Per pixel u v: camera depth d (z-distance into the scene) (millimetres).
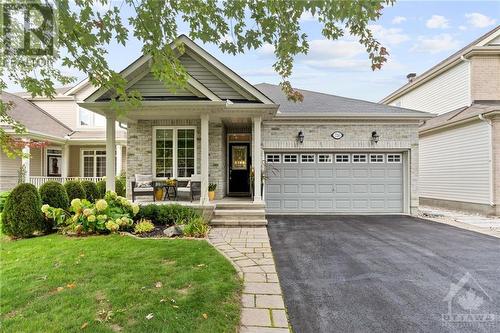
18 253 5227
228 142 12016
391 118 10406
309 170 10703
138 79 8812
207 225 7621
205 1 3436
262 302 3416
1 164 13047
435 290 3904
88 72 3646
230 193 11961
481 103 12766
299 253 5570
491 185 10492
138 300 3314
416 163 10477
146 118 9641
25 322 2887
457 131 12242
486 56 12953
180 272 4156
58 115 16828
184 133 10164
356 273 4516
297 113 10320
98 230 6512
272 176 10695
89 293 3504
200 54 9461
